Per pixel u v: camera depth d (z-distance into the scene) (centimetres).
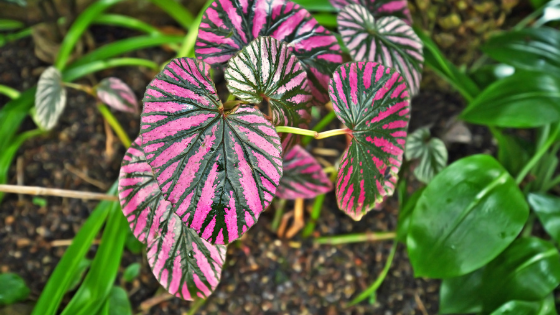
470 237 75
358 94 59
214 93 52
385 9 79
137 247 90
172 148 50
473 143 111
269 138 52
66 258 79
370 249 97
